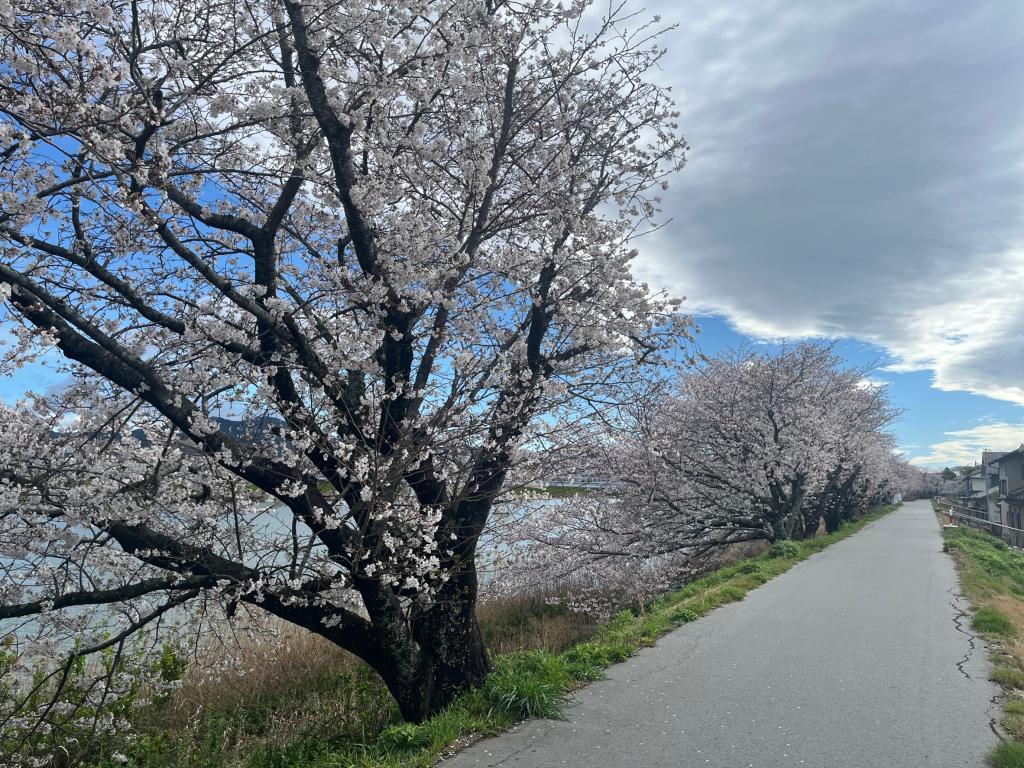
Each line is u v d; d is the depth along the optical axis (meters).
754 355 21.59
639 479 16.45
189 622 7.47
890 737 5.25
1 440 6.03
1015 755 4.70
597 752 4.96
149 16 6.07
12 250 5.53
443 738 5.14
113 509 5.98
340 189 6.29
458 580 7.31
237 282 6.68
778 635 8.79
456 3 6.53
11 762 6.59
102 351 5.83
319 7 5.99
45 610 5.87
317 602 6.47
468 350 7.10
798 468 21.31
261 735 7.97
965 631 9.04
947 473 127.81
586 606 14.53
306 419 6.18
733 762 4.79
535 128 7.94
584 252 7.63
